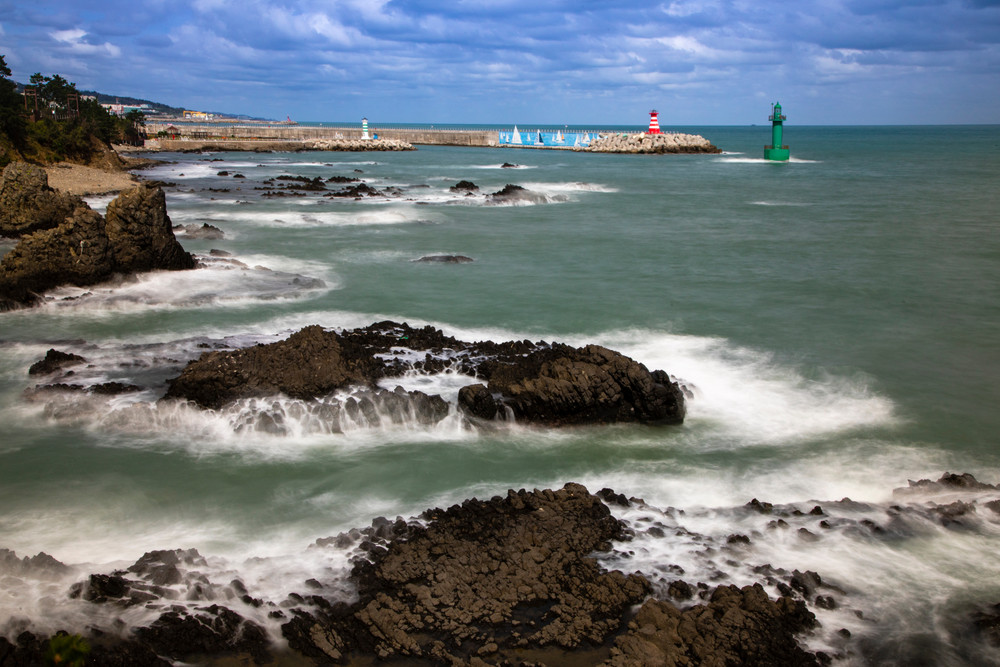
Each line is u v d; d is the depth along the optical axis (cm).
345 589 984
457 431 1545
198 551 1102
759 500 1303
